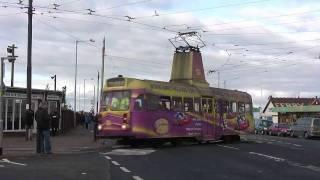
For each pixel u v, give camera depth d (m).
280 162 20.81
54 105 41.44
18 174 15.60
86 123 60.47
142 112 27.22
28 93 29.12
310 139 48.53
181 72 37.50
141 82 27.47
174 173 16.39
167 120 28.81
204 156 22.83
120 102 27.55
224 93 34.84
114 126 27.47
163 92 28.73
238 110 36.34
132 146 28.94
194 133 31.05
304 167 19.08
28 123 30.58
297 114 80.19
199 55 38.12
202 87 32.78
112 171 16.73
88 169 17.14
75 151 25.19
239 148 28.28
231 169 17.89
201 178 15.27
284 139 43.28
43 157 21.52
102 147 27.80
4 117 36.31
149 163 19.48
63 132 44.97
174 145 30.38
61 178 14.79
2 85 23.25
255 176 16.08
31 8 28.66
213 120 33.09
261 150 26.97
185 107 30.44
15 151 24.20
